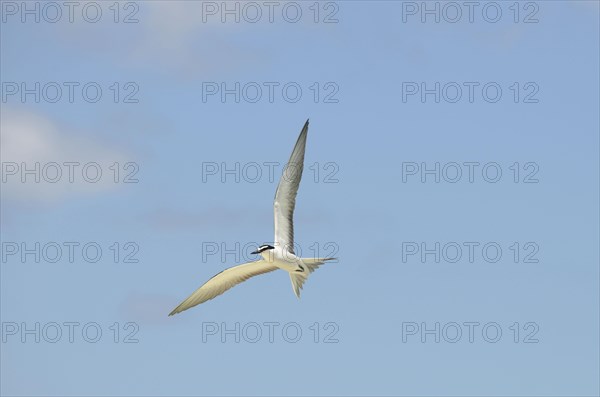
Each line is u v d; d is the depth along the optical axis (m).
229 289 28.62
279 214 27.66
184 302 28.56
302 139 27.83
